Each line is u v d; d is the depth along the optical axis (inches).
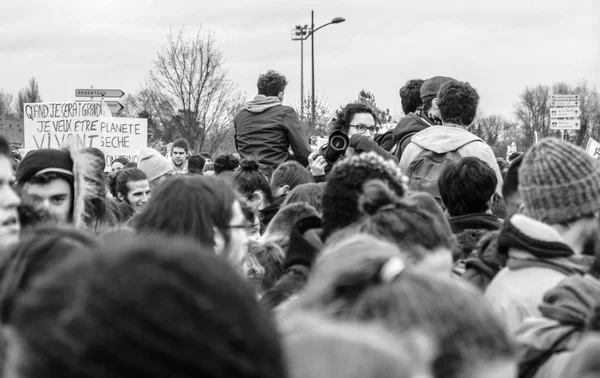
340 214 118.4
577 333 102.7
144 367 37.4
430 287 62.9
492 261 142.3
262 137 307.3
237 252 121.3
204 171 420.2
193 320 38.6
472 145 212.7
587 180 133.9
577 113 932.6
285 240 158.6
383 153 214.1
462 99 218.5
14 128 1114.7
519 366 103.5
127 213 261.4
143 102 1107.3
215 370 38.6
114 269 38.9
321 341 50.1
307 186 180.9
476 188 166.1
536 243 125.4
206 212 116.7
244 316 40.3
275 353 41.6
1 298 79.3
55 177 131.0
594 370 71.9
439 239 101.5
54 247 82.4
